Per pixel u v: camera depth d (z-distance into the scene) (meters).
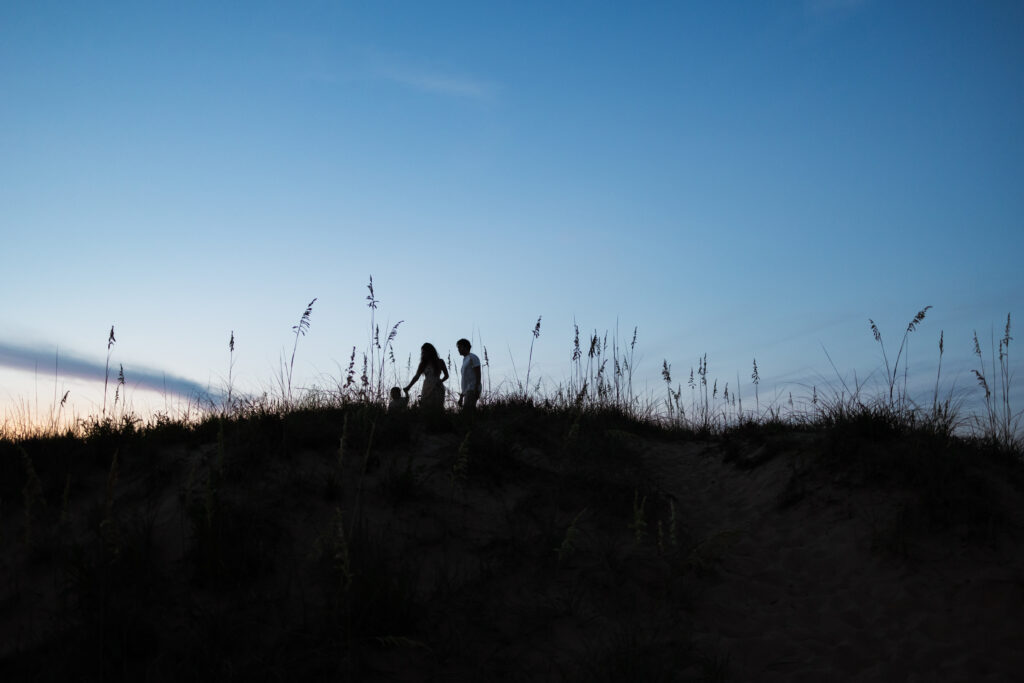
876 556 5.83
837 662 4.56
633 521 6.32
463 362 10.25
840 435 7.51
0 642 4.20
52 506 5.54
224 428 7.02
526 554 5.52
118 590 4.43
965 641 4.75
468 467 6.63
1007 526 5.90
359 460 6.52
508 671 4.26
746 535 6.53
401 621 4.43
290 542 5.19
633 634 4.60
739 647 4.73
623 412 10.30
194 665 3.84
